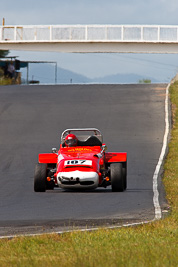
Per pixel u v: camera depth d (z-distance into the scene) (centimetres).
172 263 2591
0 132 11250
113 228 3806
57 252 3016
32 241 3356
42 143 10088
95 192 5816
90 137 6122
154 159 8394
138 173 7262
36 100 15000
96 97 15275
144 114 12800
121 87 17375
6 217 4462
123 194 5616
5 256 2981
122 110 13288
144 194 5616
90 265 2570
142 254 2781
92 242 3278
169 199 5334
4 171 7731
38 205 5025
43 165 5850
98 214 4497
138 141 10075
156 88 16738
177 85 17238
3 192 5981
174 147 9444
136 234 3481
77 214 4516
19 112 13312
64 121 12212
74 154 5781
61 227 3972
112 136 10625
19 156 8962
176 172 7331
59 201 5216
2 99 15325
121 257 2723
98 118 12444
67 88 17562
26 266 2650
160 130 11144
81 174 5425
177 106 13775
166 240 3306
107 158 5956
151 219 4219
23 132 11188
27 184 6544
